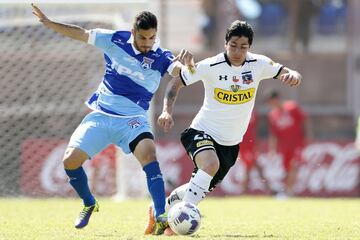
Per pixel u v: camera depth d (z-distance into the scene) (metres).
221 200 52.91
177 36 86.31
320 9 88.00
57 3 52.09
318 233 26.38
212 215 36.22
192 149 26.03
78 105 57.62
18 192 58.12
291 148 63.69
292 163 63.91
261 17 88.56
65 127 58.28
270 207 42.88
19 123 57.78
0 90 57.16
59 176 58.41
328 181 66.06
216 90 25.89
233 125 26.28
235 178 64.62
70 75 57.38
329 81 84.94
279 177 64.56
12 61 57.19
